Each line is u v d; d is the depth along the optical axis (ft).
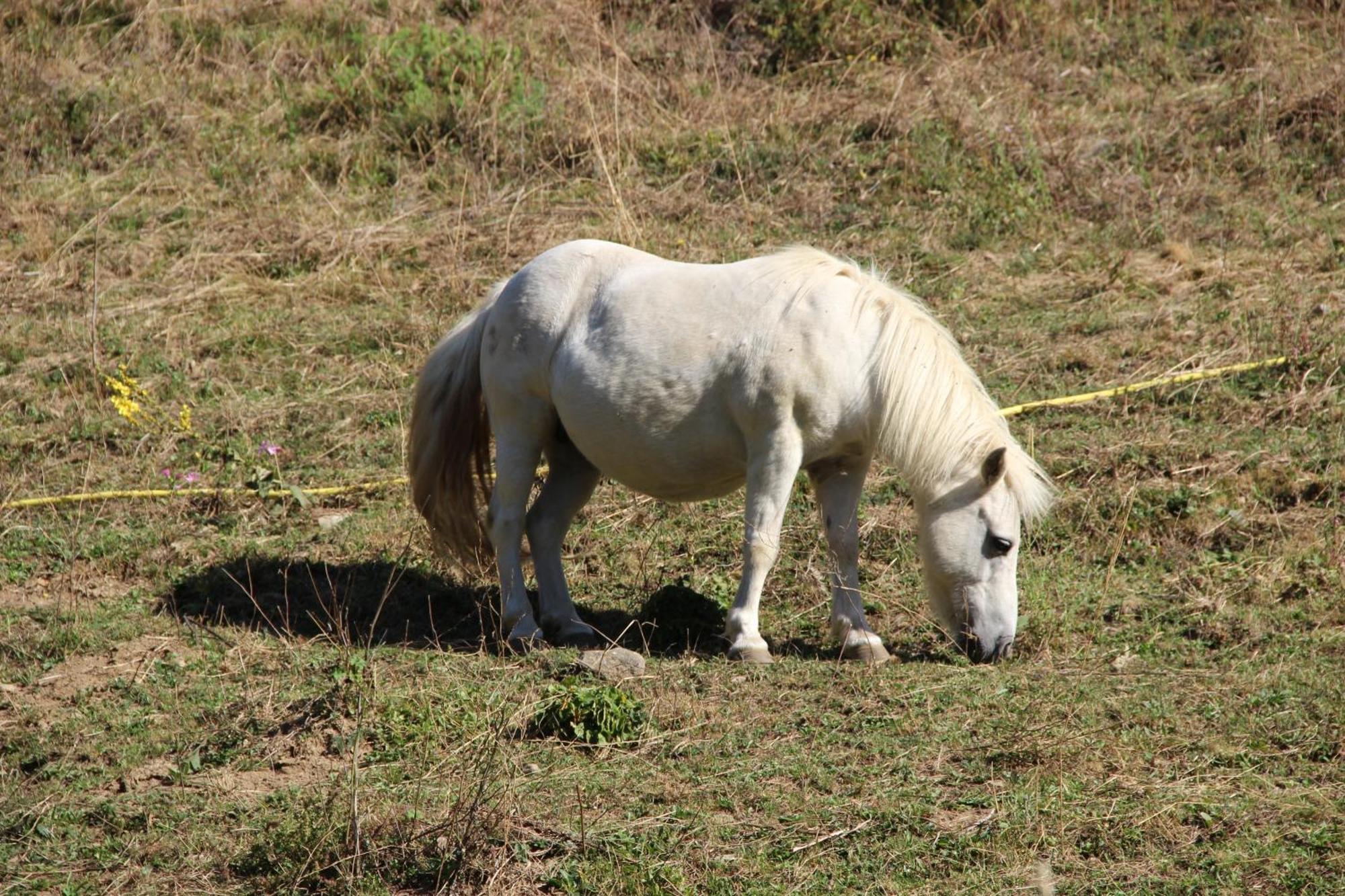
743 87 120.26
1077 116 115.03
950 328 87.35
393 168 109.60
